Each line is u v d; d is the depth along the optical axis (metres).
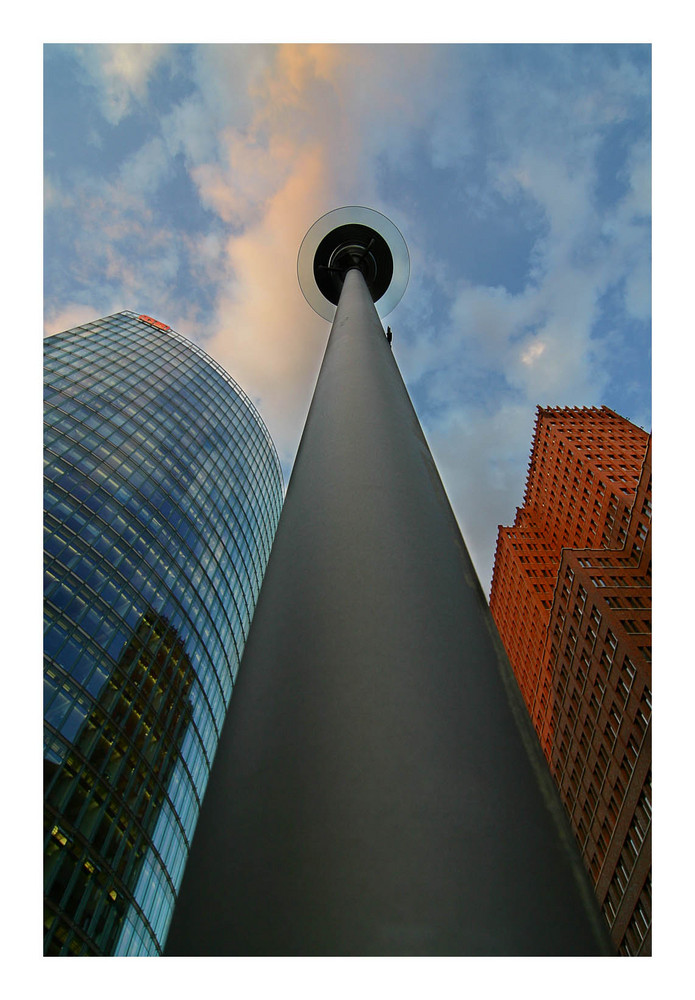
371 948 2.25
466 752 2.94
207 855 2.72
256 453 104.38
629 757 79.38
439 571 4.07
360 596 3.68
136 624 55.56
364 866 2.47
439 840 2.56
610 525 112.75
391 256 25.48
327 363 8.07
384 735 2.91
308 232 25.33
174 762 52.00
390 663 3.25
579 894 2.62
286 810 2.73
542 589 128.75
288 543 4.53
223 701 66.50
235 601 78.44
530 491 150.38
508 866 2.56
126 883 40.06
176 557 68.12
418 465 5.46
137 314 109.81
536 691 125.00
